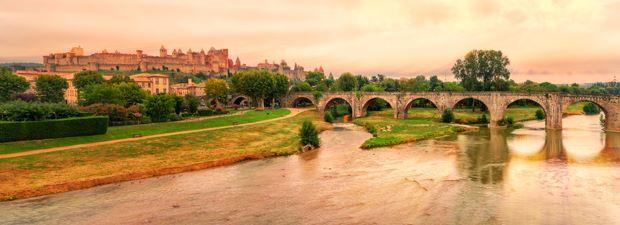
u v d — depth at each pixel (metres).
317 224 42.03
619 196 50.59
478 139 99.69
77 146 74.56
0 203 49.19
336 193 52.50
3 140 71.38
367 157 76.19
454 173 62.84
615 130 112.50
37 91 171.75
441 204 48.03
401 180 58.66
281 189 54.53
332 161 72.56
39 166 61.59
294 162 72.00
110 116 99.94
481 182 57.50
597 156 76.06
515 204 47.94
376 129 117.50
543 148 85.50
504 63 168.00
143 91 149.38
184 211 46.09
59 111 83.75
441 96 143.38
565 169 65.12
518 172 63.38
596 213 44.94
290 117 144.62
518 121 149.00
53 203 49.19
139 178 61.00
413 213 45.12
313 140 87.06
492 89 170.25
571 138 100.56
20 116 77.19
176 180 59.78
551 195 51.22
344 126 136.12
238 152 76.81
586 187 54.62
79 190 54.72
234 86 188.75
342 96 171.38
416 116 154.50
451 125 123.12
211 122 114.12
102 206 48.06
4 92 156.25
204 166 67.62
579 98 114.94
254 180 59.47
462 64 173.38
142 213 45.53
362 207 47.09
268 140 94.75
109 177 58.66
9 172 57.88
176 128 100.69
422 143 93.44
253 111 160.50
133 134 88.12
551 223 42.25
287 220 43.12
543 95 120.94
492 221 42.75
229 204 48.41
